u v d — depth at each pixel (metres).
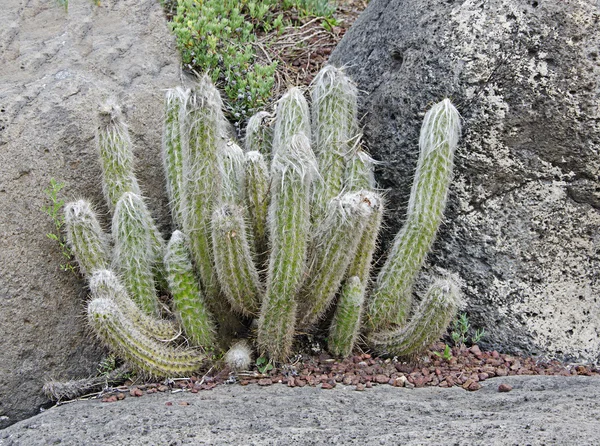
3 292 4.16
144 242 4.23
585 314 4.35
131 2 5.66
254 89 5.54
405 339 4.06
